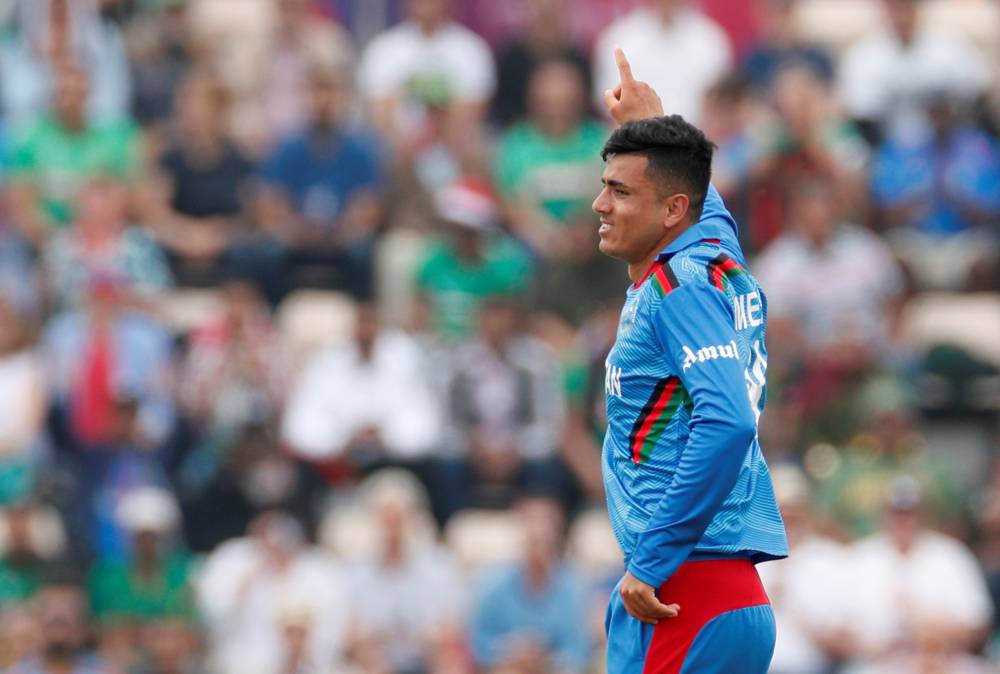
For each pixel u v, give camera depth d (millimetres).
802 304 46688
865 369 45438
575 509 44312
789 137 49062
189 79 55688
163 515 40875
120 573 40594
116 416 43156
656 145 18000
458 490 44031
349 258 48969
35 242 49125
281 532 41312
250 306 45469
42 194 49750
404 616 40562
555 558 39969
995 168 53562
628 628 18656
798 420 44688
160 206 49938
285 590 40812
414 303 47594
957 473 47812
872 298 47125
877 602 39750
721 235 18297
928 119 53531
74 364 44031
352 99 55375
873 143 55594
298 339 47656
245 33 60125
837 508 42844
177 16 57375
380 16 60438
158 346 45000
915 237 52875
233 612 40844
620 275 47469
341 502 44031
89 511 42500
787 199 48656
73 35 53438
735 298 17953
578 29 60406
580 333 47188
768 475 18453
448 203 47844
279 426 44500
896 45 55875
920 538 40438
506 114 56125
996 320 51000
